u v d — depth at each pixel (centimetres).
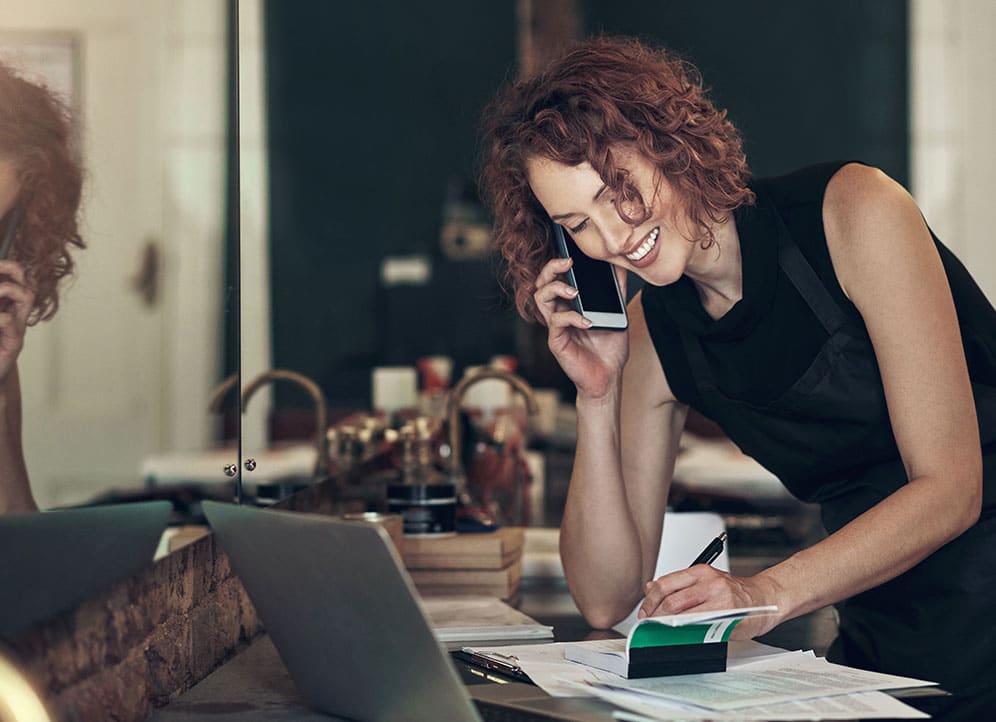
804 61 691
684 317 176
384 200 771
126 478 125
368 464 278
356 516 192
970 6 598
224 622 144
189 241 150
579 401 181
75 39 121
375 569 98
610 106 150
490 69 784
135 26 136
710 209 156
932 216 607
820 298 162
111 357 126
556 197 156
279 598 115
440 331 634
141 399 132
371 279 755
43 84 113
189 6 153
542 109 157
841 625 169
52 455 110
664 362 184
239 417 151
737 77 703
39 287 110
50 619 99
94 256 123
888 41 669
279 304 727
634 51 160
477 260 667
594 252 159
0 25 106
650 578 189
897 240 153
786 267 162
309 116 767
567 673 128
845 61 680
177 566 126
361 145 770
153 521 120
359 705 113
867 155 677
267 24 755
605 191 153
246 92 552
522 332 631
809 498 178
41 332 110
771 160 700
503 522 256
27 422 106
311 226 756
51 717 97
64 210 116
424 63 777
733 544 252
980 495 150
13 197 106
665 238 157
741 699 114
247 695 127
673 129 152
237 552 117
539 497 324
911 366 150
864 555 142
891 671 155
